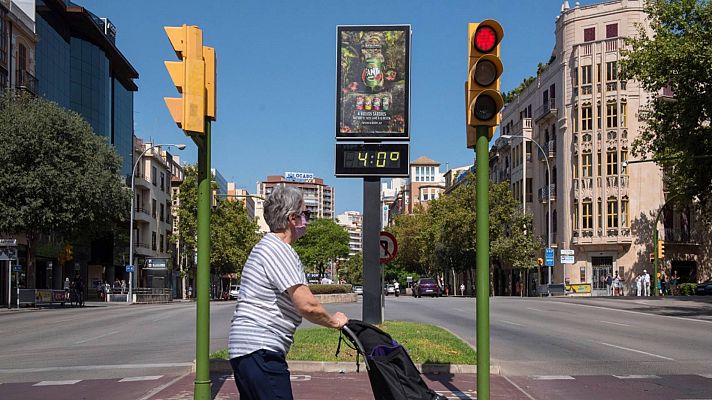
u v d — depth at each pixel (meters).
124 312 33.19
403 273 108.31
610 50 56.25
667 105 32.09
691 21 30.92
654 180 55.50
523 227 62.22
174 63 7.06
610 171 56.12
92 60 60.53
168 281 61.03
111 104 65.56
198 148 7.40
